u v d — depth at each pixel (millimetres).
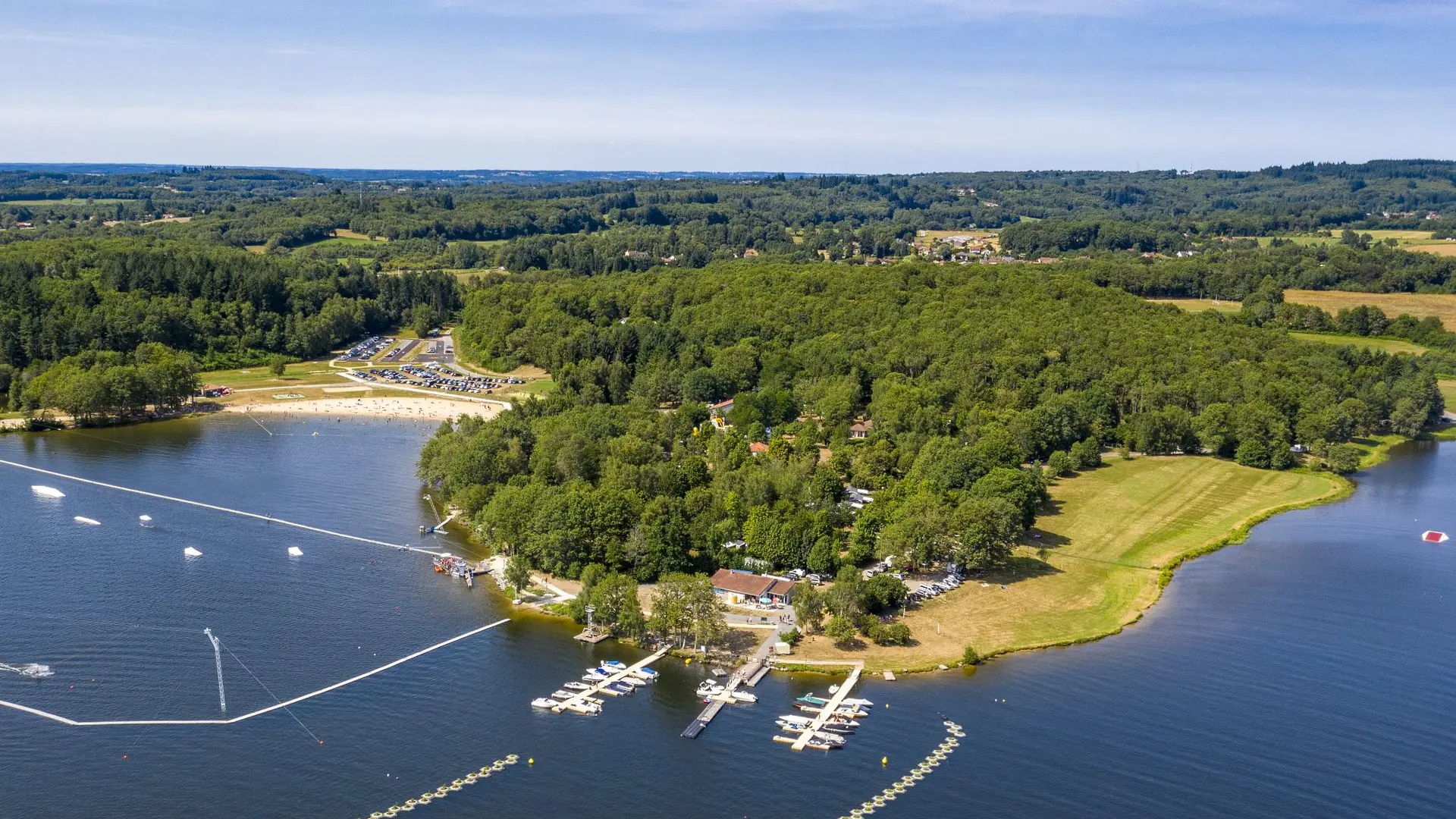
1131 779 164625
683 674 196125
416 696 186250
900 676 196125
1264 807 158000
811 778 163375
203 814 151250
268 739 171375
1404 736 178375
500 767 165250
